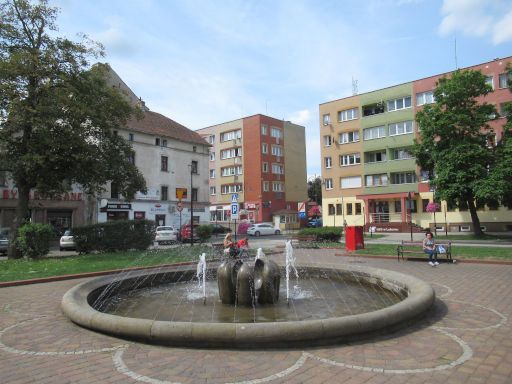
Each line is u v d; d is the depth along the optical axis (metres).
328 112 54.53
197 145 51.25
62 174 21.31
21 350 5.46
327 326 5.30
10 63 18.88
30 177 20.78
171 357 4.99
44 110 19.08
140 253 20.39
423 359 4.82
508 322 6.53
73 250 28.02
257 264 8.58
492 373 4.38
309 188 93.81
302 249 23.14
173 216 46.75
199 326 5.32
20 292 10.52
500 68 41.22
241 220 58.12
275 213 63.94
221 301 8.48
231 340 5.19
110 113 22.77
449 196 30.20
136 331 5.58
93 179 22.58
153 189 45.12
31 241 18.11
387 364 4.67
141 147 44.47
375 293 9.54
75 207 36.94
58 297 9.71
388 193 48.41
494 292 9.18
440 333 5.91
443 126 30.75
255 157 64.25
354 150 51.84
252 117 65.12
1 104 19.33
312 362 4.74
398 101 48.72
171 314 7.66
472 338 5.65
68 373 4.58
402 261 16.05
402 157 48.09
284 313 7.51
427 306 6.79
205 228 27.05
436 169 31.44
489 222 40.22
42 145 19.47
